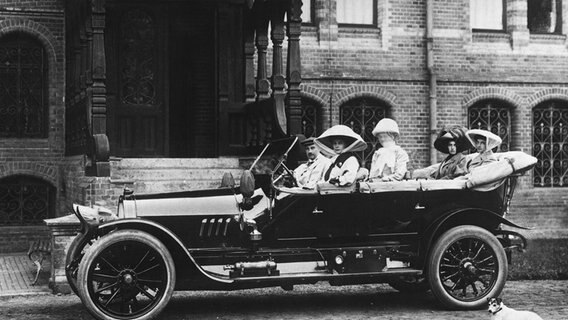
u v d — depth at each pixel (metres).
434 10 15.29
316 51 14.70
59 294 9.18
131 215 7.70
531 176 15.66
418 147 15.16
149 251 7.33
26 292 9.30
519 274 10.10
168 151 13.55
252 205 7.95
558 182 15.99
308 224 7.96
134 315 7.30
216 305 8.51
